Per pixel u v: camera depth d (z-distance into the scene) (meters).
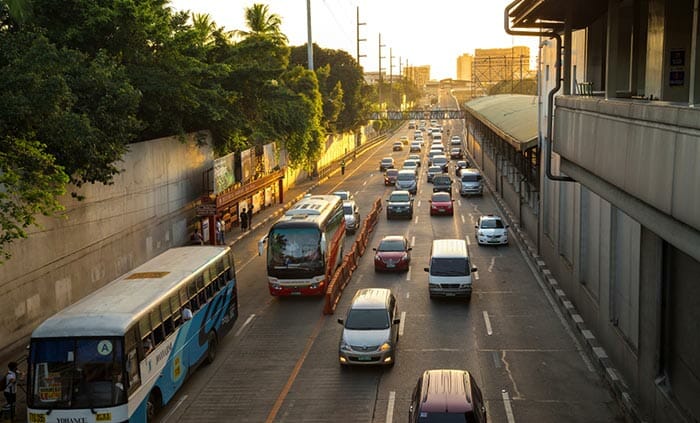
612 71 14.78
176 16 35.28
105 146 23.09
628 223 17.28
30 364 14.29
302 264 26.95
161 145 34.22
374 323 20.00
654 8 14.17
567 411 16.41
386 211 49.91
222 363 20.52
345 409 16.84
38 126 20.80
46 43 20.56
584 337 20.94
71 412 14.07
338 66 98.56
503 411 16.44
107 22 28.95
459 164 76.81
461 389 14.27
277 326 24.06
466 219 46.34
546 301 26.22
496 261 33.34
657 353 14.38
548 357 20.11
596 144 13.98
